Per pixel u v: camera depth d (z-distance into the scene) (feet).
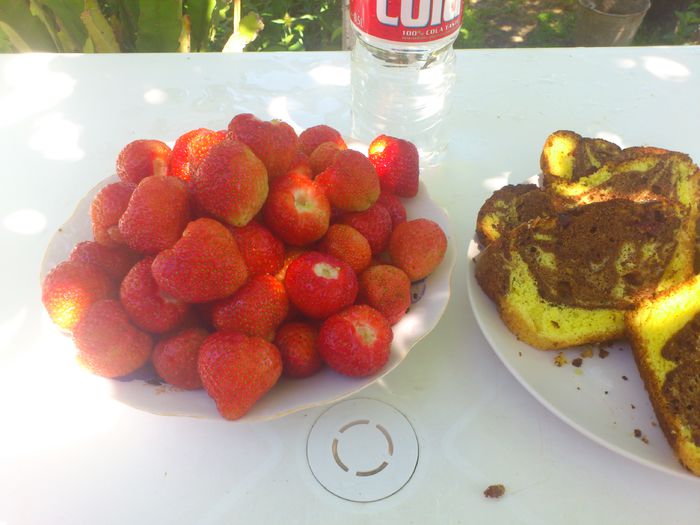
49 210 1.30
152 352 0.93
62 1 1.87
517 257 1.04
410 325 0.99
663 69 1.69
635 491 0.89
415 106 1.55
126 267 1.02
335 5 2.99
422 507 0.88
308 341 0.93
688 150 1.46
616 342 1.06
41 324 1.09
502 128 1.52
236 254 0.91
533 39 3.26
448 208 1.33
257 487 0.90
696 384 0.92
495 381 1.03
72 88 1.58
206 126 1.49
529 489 0.90
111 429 0.96
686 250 1.08
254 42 2.72
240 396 0.85
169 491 0.89
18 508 0.87
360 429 0.96
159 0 1.86
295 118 1.53
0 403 0.98
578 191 1.21
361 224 1.06
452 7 1.17
